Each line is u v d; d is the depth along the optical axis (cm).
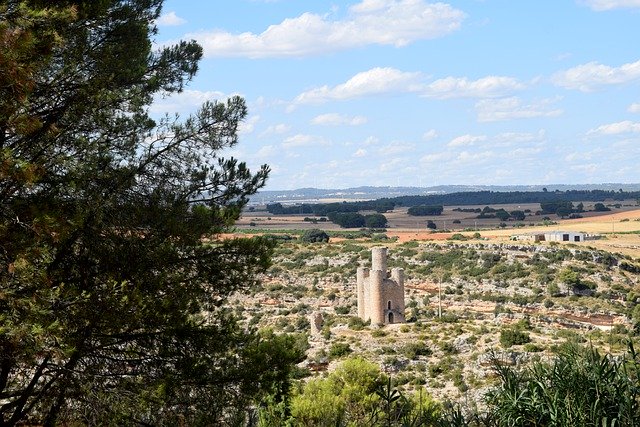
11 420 1769
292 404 2945
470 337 7106
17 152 1805
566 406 1394
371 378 3338
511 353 6006
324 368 6575
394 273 8931
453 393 5534
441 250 13950
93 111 1938
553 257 12419
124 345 1916
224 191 2189
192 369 1898
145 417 1914
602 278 11412
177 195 2106
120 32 2125
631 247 14650
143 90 2119
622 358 1538
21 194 1803
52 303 1650
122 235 1981
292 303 11275
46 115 1916
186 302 1909
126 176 1959
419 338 7375
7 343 1578
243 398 1977
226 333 2036
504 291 11269
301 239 17962
